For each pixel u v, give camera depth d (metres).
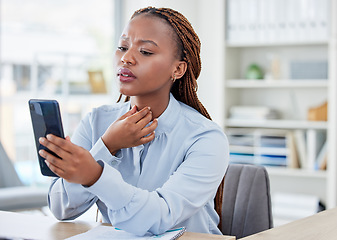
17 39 4.95
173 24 1.39
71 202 1.42
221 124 4.17
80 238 1.22
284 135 4.04
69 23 5.08
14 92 4.97
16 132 4.98
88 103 5.04
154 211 1.23
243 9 4.08
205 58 4.29
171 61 1.40
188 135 1.43
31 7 4.99
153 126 1.38
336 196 3.79
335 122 3.78
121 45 1.39
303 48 4.13
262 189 1.78
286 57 4.19
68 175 1.17
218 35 4.22
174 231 1.27
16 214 1.45
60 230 1.30
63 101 4.89
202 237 1.24
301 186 4.18
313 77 3.95
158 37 1.37
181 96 1.54
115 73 1.41
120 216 1.23
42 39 5.05
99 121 1.55
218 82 4.18
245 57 4.34
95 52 5.07
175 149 1.43
